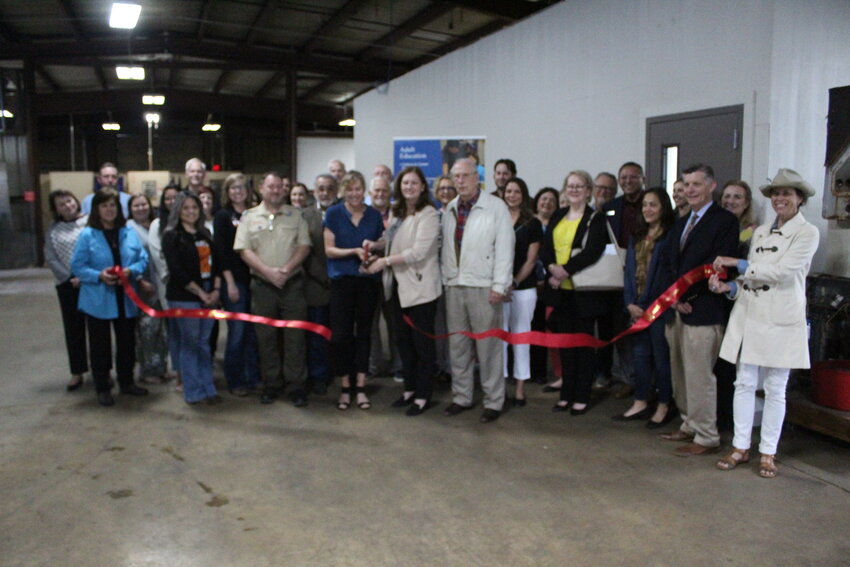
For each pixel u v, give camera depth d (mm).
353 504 2943
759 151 4363
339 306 4195
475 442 3686
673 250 3555
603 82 5898
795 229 3084
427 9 10078
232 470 3320
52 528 2744
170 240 4180
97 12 10750
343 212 4238
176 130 19906
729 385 3795
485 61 7938
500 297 3912
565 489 3076
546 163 6855
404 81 10336
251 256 4219
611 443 3660
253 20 11383
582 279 4020
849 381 3477
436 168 6617
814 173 4496
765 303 3139
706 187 3424
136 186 16625
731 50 4551
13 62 13523
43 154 18844
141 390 4582
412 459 3447
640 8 5387
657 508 2879
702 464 3355
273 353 4410
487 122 8000
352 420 4074
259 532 2707
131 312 4445
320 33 11766
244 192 4738
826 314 3873
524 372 4332
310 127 20625
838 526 2719
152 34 12469
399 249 4078
